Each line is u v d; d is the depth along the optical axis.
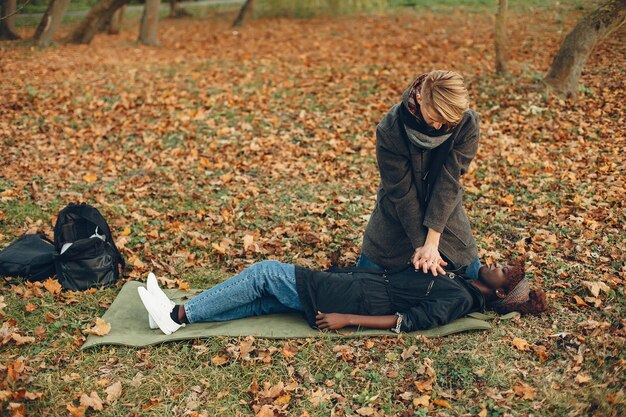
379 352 3.57
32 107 8.66
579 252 4.65
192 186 6.16
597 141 7.06
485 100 8.34
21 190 5.97
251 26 17.77
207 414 3.11
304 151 7.00
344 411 3.14
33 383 3.30
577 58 8.32
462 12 16.64
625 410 2.99
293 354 3.54
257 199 5.84
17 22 14.30
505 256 4.68
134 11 22.62
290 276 3.77
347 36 14.72
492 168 6.45
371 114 8.09
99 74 10.59
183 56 12.88
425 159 3.53
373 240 3.93
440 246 3.80
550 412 3.08
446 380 3.35
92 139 7.52
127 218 5.46
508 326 3.79
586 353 3.49
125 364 3.49
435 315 3.66
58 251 4.43
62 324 3.83
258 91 9.27
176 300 4.14
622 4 8.16
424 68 10.37
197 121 8.02
